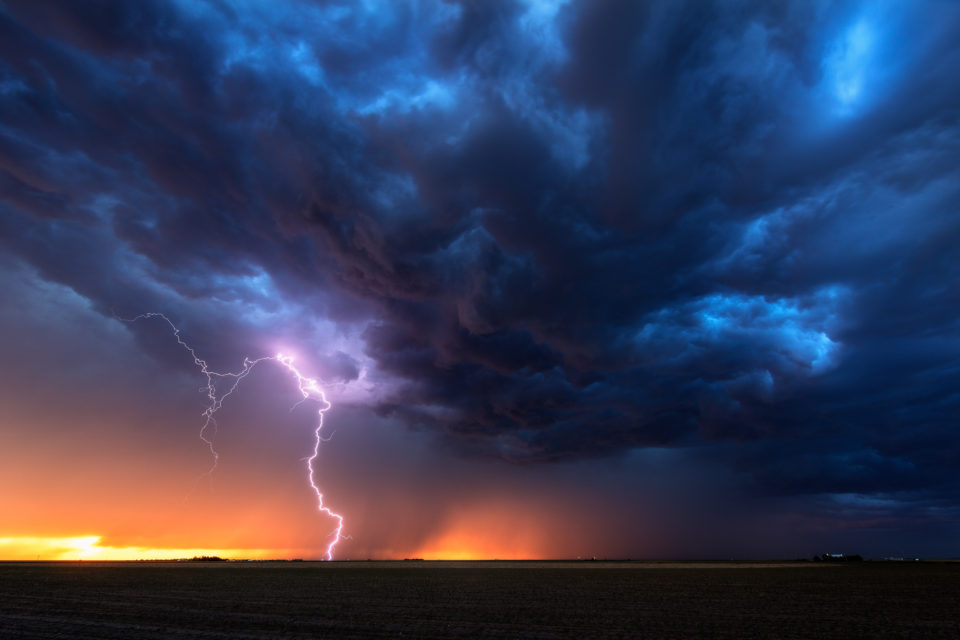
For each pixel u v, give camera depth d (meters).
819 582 37.12
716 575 46.25
